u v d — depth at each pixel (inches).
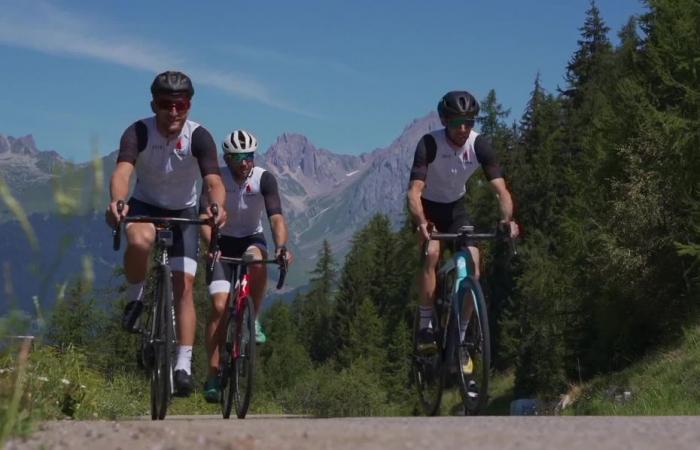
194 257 253.4
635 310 937.5
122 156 242.7
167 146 247.9
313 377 1830.7
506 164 2453.2
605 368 1005.2
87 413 281.9
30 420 116.1
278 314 4675.2
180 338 249.3
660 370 542.0
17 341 95.3
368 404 1802.4
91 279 81.9
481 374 257.3
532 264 1796.3
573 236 1023.6
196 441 100.8
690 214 851.4
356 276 4033.0
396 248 3853.3
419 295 282.2
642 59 1050.1
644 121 928.9
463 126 276.4
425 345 279.4
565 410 586.2
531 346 1556.3
